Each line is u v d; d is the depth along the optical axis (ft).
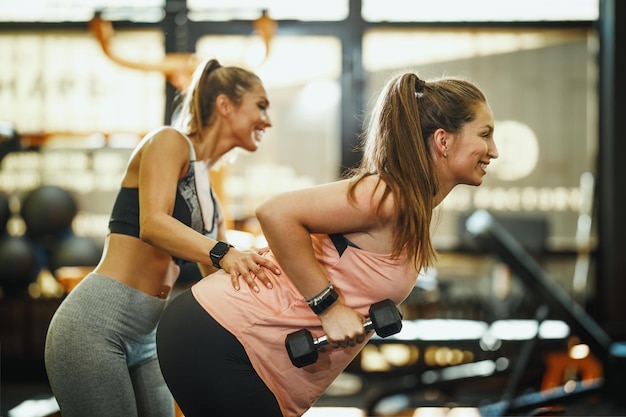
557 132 22.04
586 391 13.60
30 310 19.35
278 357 5.81
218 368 5.75
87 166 21.75
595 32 21.84
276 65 22.03
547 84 22.03
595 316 21.54
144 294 6.50
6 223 20.10
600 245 21.49
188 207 6.63
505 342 17.25
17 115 21.99
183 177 6.61
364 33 21.81
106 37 12.70
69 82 21.90
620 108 21.08
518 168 22.07
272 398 5.84
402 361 19.25
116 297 6.36
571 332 13.71
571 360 15.06
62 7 21.84
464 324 18.04
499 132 22.11
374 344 17.16
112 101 21.81
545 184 22.06
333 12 21.84
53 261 19.79
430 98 5.73
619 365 13.55
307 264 5.52
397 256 5.62
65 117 21.90
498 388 17.66
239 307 5.78
